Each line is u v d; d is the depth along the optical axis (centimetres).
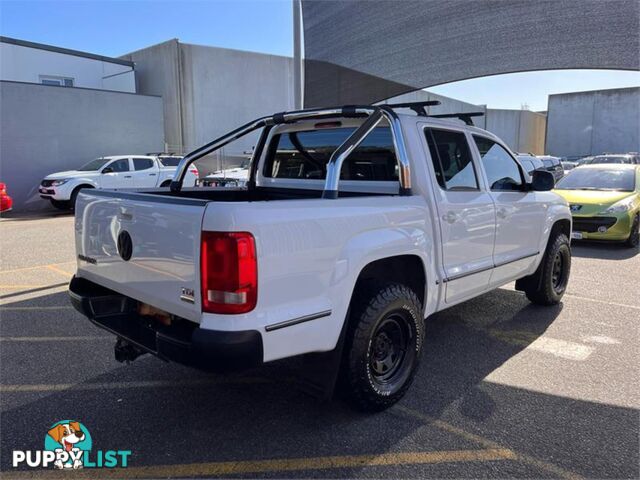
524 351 454
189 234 262
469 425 328
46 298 623
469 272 416
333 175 316
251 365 257
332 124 441
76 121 1867
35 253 930
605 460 290
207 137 2481
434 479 273
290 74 2731
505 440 310
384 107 367
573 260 872
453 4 615
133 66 2436
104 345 469
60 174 1627
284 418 337
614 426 327
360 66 739
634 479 273
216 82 2489
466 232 410
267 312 262
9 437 315
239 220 250
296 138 479
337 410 347
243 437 314
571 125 4284
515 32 572
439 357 440
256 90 2623
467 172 428
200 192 483
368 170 420
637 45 502
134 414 343
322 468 282
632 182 1057
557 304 598
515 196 482
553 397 366
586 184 1090
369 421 332
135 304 331
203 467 284
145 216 292
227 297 252
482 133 457
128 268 312
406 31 667
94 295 347
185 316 273
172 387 384
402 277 378
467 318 548
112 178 1661
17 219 1501
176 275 273
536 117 4831
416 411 346
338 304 298
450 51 635
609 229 955
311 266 281
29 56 2105
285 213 270
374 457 293
